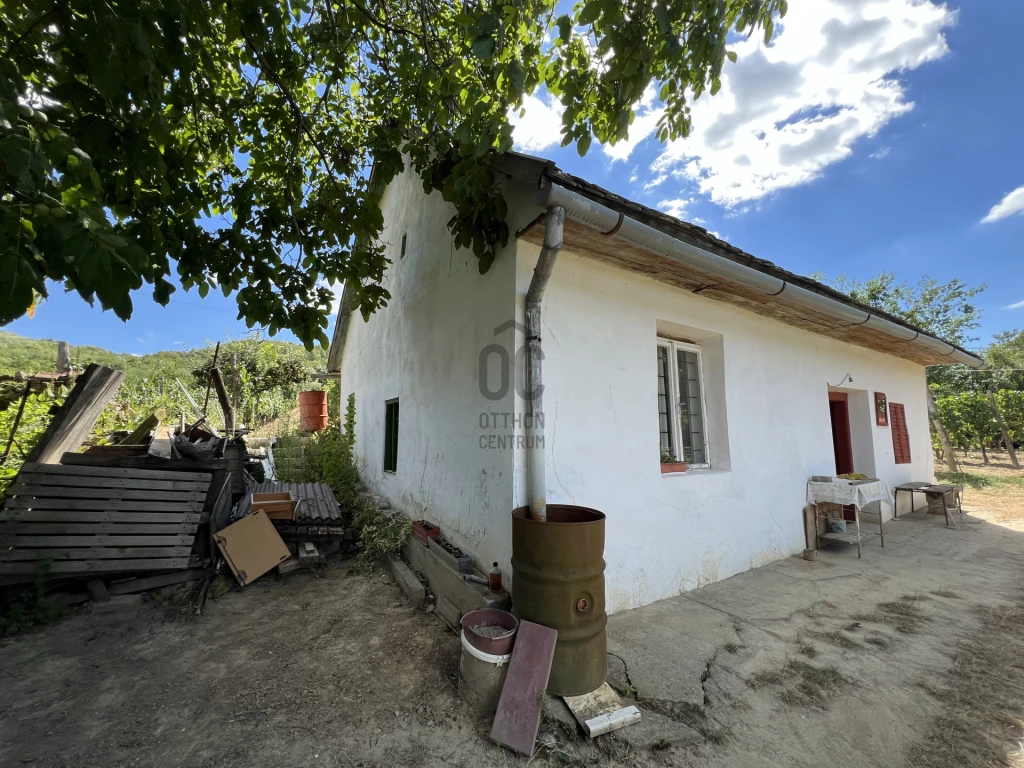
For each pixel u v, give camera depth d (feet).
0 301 4.39
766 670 8.98
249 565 13.98
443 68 10.80
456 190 10.42
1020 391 50.39
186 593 12.97
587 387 11.51
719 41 8.43
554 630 7.89
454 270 14.37
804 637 10.30
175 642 10.48
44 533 11.89
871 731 7.36
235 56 12.21
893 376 25.67
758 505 15.61
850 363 21.74
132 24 6.35
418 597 12.39
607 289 12.18
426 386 16.25
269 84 13.24
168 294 10.46
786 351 17.76
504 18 8.64
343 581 14.40
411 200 19.57
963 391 50.44
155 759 6.81
